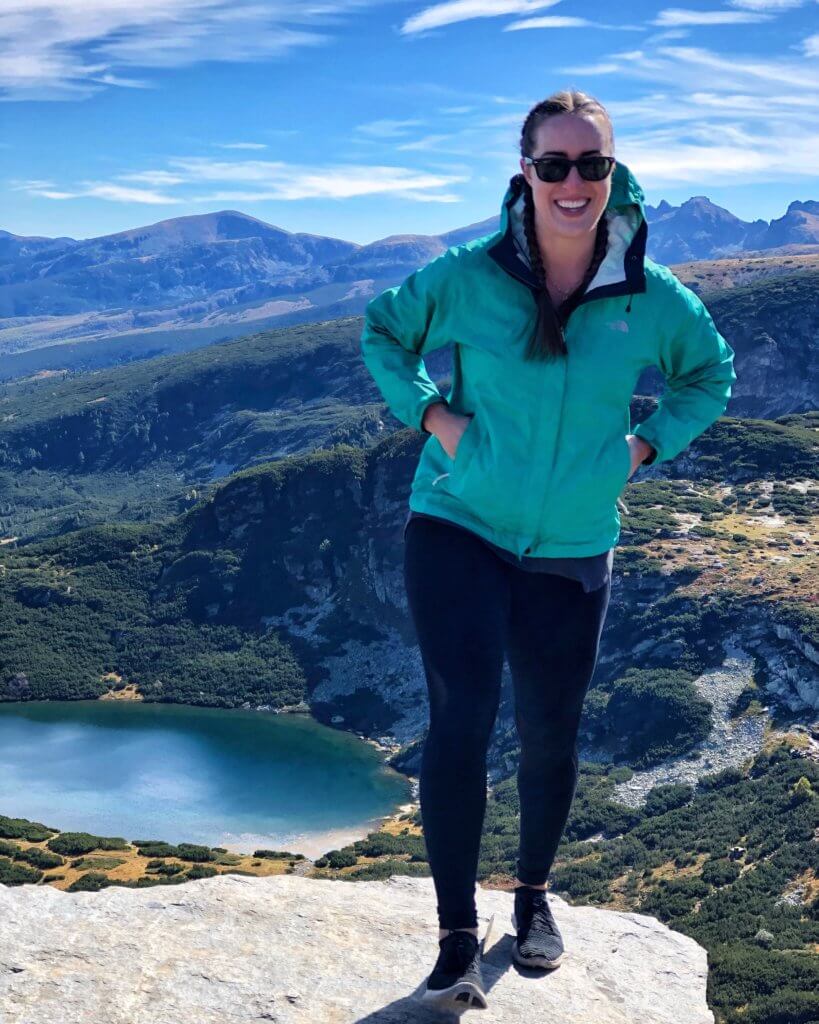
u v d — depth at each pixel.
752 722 84.19
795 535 111.50
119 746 113.62
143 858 68.81
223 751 111.75
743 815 68.69
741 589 97.75
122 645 148.38
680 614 97.19
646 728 87.56
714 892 57.38
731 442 138.38
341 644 141.50
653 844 68.50
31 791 97.06
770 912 52.69
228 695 134.88
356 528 152.38
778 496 124.75
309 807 93.31
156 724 124.06
